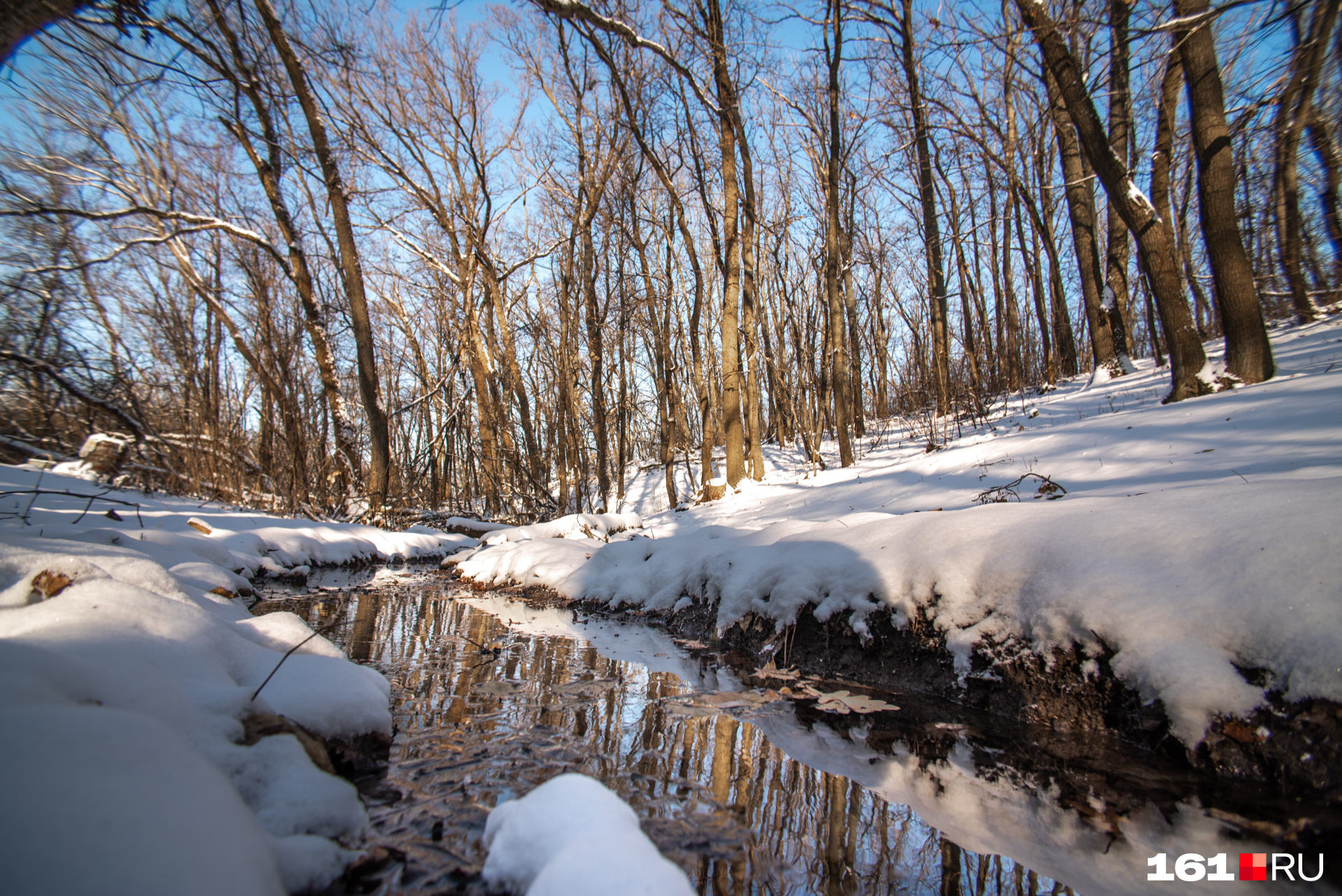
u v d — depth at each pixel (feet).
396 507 48.70
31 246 25.96
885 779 9.14
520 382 55.77
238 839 4.28
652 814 7.94
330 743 8.33
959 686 12.16
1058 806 8.27
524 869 5.57
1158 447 20.31
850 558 15.70
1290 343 30.27
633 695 12.91
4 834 3.35
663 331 57.47
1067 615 10.76
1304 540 9.00
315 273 54.60
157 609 8.18
